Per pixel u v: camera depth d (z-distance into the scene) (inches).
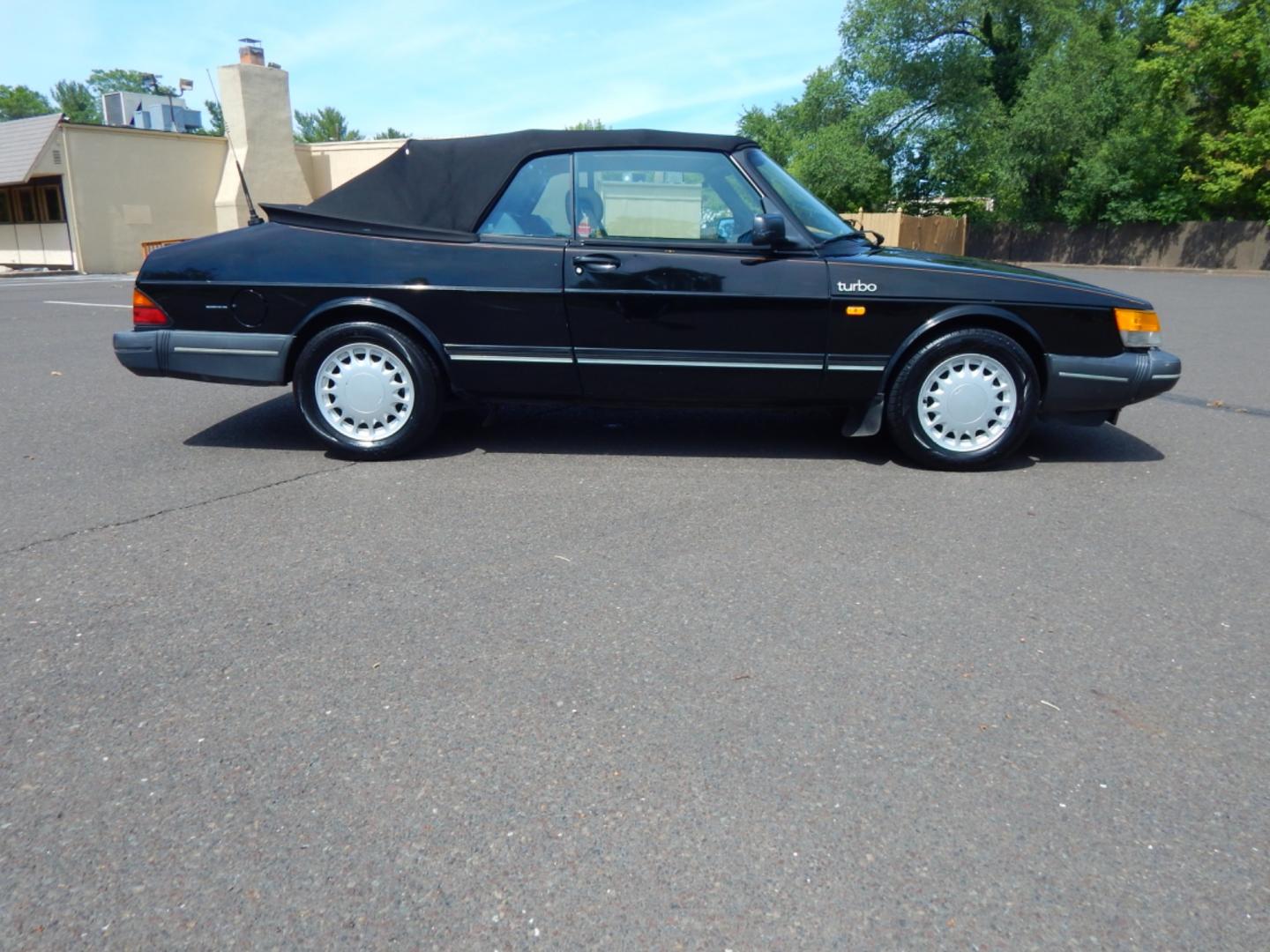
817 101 1475.1
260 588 141.4
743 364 200.1
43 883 82.1
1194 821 91.7
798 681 116.3
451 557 154.0
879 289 196.1
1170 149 1273.4
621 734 104.4
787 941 76.5
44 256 1061.8
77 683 114.0
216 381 208.1
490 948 75.7
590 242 198.8
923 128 1429.6
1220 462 219.1
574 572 148.3
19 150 1000.2
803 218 205.9
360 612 133.6
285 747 101.8
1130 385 202.7
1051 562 155.2
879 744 103.3
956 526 171.6
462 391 206.2
